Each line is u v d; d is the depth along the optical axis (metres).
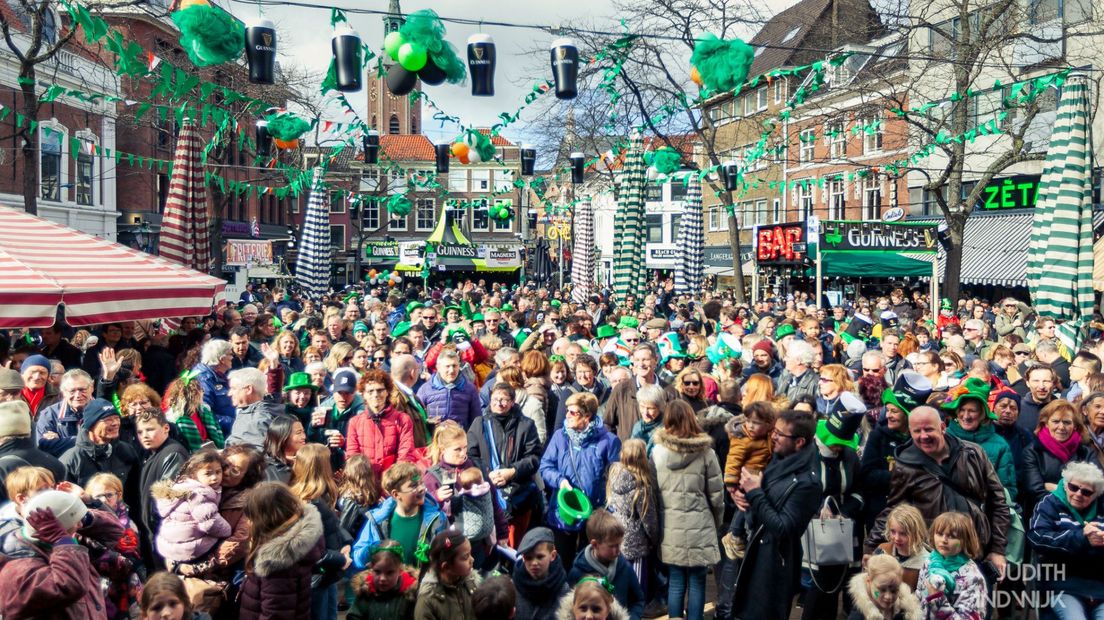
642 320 14.27
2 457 4.97
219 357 7.64
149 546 5.49
